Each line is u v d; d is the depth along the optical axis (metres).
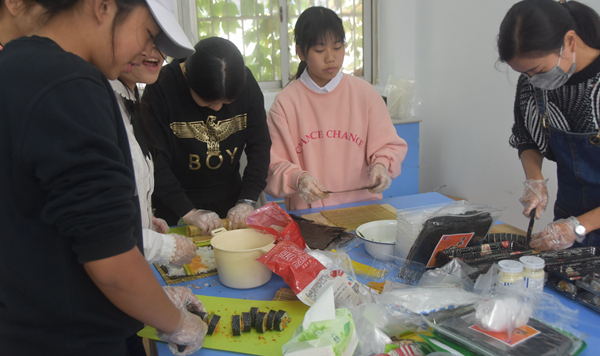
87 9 0.59
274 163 1.78
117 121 0.65
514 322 0.74
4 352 0.66
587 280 0.92
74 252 0.61
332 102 1.81
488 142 3.04
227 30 3.42
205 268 1.17
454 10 3.16
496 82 2.88
